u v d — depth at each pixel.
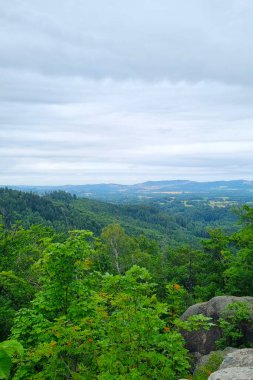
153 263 45.19
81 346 9.22
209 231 35.78
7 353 3.10
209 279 35.00
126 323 8.48
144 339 8.51
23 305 19.44
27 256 22.73
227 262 34.50
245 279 27.62
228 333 14.91
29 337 11.21
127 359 8.35
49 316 12.35
